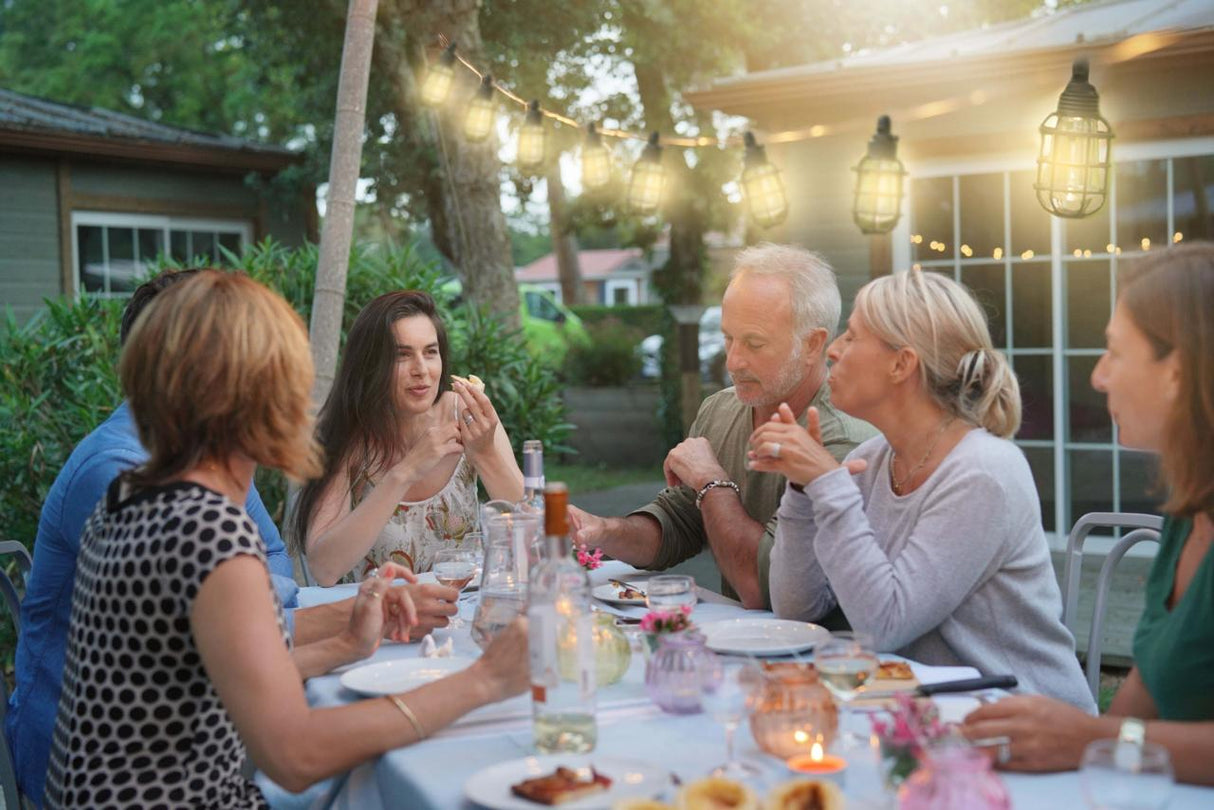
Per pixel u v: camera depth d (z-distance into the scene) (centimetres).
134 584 170
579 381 1420
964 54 561
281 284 565
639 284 3619
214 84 1978
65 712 181
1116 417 184
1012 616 224
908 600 220
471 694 183
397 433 340
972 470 223
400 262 587
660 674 192
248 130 1981
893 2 1264
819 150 638
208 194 1062
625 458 1366
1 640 510
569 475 1299
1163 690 178
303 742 168
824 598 253
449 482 343
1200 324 171
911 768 146
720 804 144
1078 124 298
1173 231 565
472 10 855
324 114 1193
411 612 230
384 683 206
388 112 1148
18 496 510
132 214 1012
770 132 649
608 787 155
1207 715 173
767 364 284
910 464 237
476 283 898
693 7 1146
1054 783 158
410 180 1167
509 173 1202
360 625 225
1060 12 682
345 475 340
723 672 169
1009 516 221
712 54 1164
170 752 173
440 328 351
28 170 948
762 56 1241
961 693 194
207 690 175
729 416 314
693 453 297
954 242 614
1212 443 171
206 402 173
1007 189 598
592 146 423
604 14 1137
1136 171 572
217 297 175
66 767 177
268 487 525
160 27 1920
